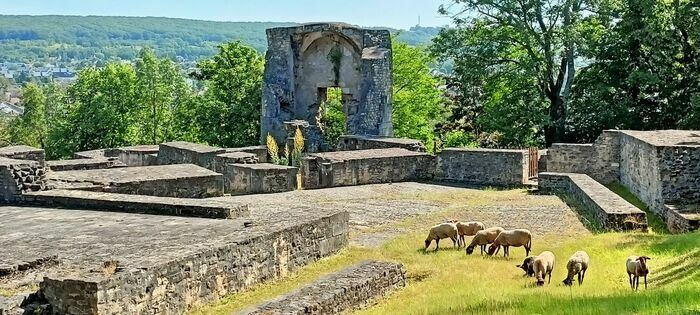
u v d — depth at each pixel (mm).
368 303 14352
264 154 36625
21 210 19562
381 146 36375
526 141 46094
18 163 20766
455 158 32812
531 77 42812
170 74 71375
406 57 54875
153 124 64312
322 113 44906
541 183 29781
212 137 50781
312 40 42625
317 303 12695
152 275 12523
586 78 43406
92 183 23375
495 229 18125
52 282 11703
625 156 30688
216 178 25750
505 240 17594
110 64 60781
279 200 27188
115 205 19344
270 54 42406
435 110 57281
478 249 18859
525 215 23891
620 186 31062
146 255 13547
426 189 30578
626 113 41094
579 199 26562
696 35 37531
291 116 42188
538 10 42625
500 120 44719
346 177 31469
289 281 15789
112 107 58062
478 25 44156
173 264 13039
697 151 24281
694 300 11633
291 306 12469
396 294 15156
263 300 13891
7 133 81312
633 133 30219
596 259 16969
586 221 22594
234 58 52656
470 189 30766
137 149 38562
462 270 16469
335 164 31109
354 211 24875
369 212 24703
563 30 40969
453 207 25828
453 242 19281
